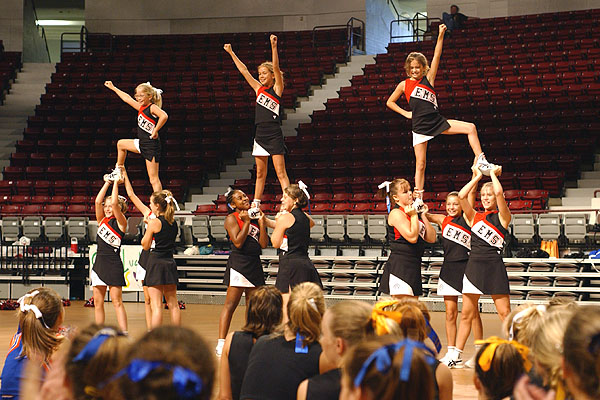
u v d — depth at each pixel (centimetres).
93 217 1452
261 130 707
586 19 1939
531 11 2067
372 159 1562
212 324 955
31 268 1323
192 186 1598
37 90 2075
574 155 1427
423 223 637
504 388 239
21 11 2259
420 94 629
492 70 1811
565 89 1634
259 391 301
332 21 2255
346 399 148
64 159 1659
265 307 352
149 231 700
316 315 302
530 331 247
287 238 644
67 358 171
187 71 2075
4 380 329
